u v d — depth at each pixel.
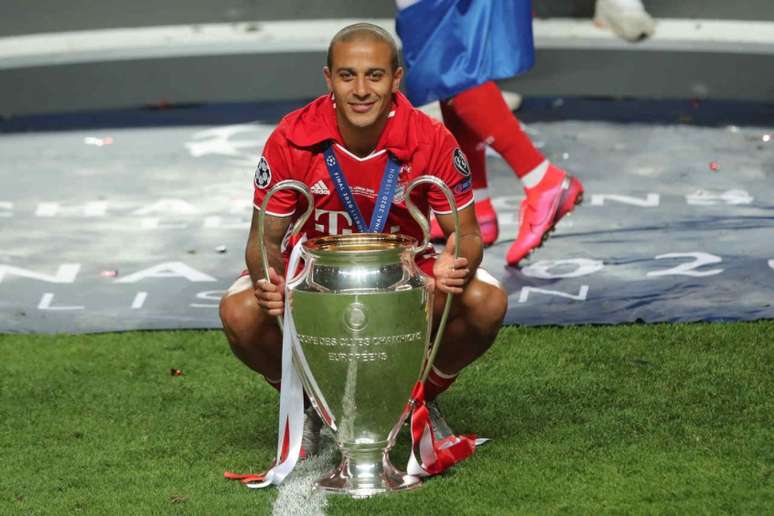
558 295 21.47
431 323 13.95
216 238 25.70
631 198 27.27
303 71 38.94
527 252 22.78
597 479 14.08
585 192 27.88
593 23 39.50
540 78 37.94
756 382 17.12
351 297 13.45
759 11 39.47
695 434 15.32
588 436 15.39
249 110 38.00
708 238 24.27
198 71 38.94
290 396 14.16
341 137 14.09
